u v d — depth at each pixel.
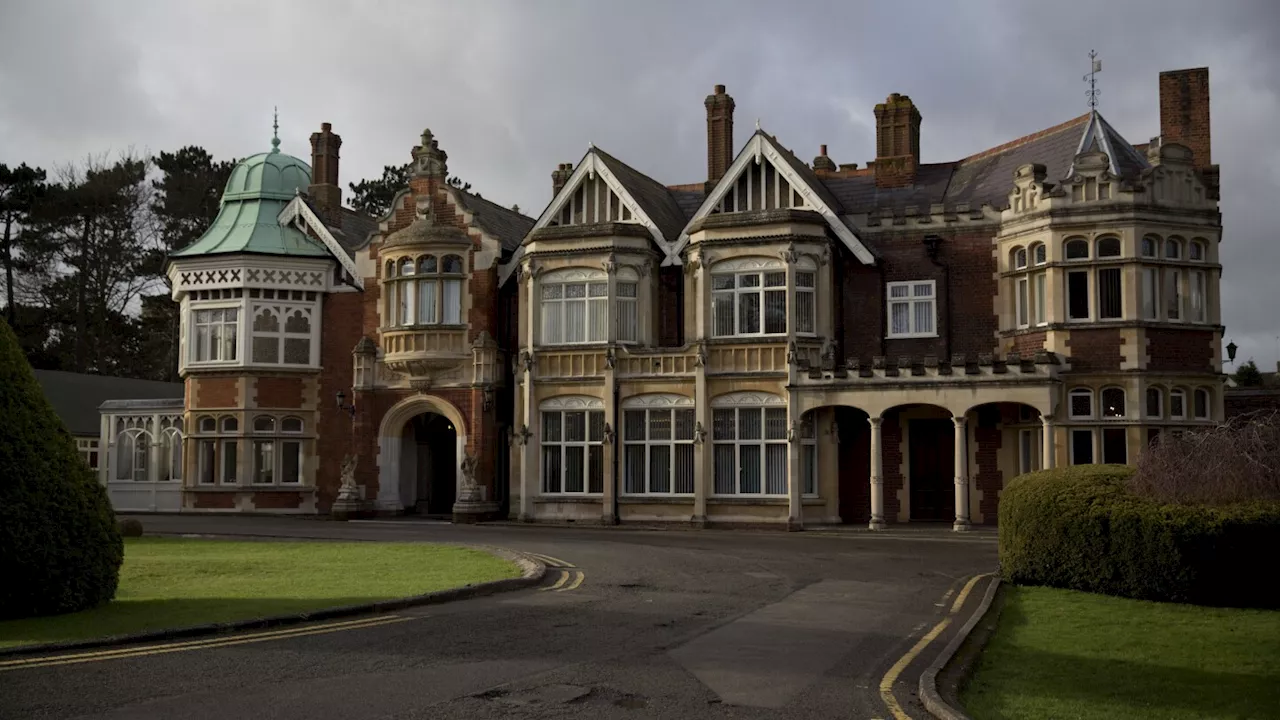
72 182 58.03
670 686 9.51
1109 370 26.95
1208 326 27.44
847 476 30.31
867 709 8.79
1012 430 29.02
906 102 33.44
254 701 8.73
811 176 32.47
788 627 12.59
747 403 29.77
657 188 36.41
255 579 16.06
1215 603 14.43
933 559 20.17
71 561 12.74
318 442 36.00
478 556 19.61
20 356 13.42
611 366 30.77
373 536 25.23
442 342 33.41
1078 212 27.38
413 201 34.88
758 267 30.00
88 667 9.95
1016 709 8.81
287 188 38.75
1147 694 9.43
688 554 20.78
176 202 60.62
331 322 36.44
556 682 9.57
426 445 36.19
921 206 32.34
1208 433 15.70
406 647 11.03
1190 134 29.06
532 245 32.03
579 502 31.22
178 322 60.09
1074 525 15.69
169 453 38.53
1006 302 29.17
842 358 30.64
